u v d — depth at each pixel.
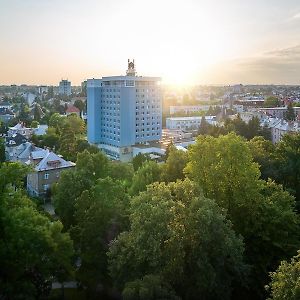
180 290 42.91
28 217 46.50
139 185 69.19
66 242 47.62
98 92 168.12
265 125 174.25
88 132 174.88
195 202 45.06
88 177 71.56
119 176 76.81
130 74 171.88
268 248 51.81
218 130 149.62
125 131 160.88
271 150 85.75
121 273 44.22
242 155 55.53
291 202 57.12
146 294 37.41
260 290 50.06
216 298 44.31
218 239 43.53
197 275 42.31
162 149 157.88
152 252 41.41
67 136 140.88
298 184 70.06
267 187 58.09
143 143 167.50
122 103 158.38
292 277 33.69
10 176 48.72
